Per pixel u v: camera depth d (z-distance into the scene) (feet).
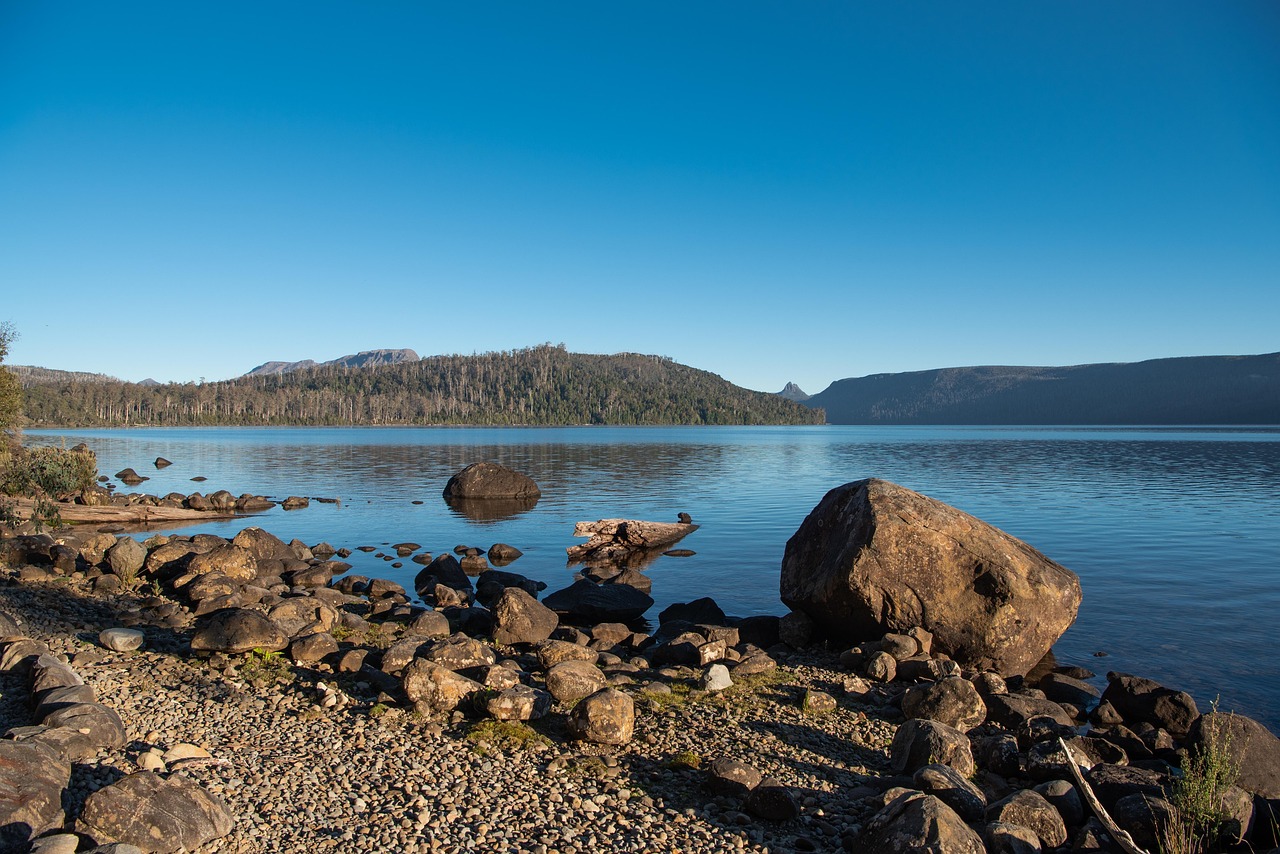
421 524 103.91
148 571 59.21
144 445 322.55
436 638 40.22
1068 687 39.65
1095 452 301.43
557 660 39.45
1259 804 23.95
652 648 45.52
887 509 44.21
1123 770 26.61
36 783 19.71
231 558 56.95
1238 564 72.95
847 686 36.68
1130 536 89.86
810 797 24.68
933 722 28.04
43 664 29.55
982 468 209.26
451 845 20.63
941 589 41.98
